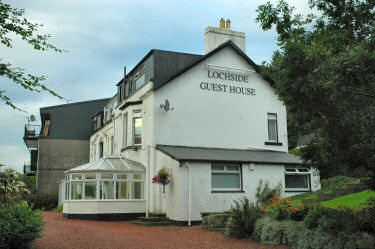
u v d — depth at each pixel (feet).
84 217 64.69
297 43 28.99
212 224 47.42
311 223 32.76
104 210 64.18
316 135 31.48
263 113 77.61
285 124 79.87
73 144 122.21
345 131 27.20
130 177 66.90
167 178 59.47
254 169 65.46
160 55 69.92
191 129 69.67
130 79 81.87
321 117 28.76
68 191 69.87
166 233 47.57
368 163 27.43
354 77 24.44
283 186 67.62
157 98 67.67
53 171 117.91
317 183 69.10
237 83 75.77
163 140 67.15
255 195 64.75
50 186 116.67
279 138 78.48
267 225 37.22
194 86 71.41
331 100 26.53
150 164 66.69
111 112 99.40
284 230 35.35
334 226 30.09
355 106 27.02
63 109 124.16
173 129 68.23
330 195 53.01
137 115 73.41
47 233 43.34
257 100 77.41
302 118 30.60
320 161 31.53
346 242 28.27
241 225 40.55
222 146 71.87
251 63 77.10
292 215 37.01
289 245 34.47
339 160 29.43
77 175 67.92
